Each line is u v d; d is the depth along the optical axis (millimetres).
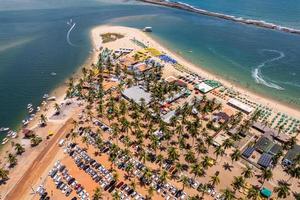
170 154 127688
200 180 125750
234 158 129625
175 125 152125
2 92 198000
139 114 160625
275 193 120562
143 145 143750
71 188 123875
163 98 174250
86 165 133875
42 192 122500
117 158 136000
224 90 196625
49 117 168625
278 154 127625
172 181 125250
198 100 178500
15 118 171500
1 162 139500
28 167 135750
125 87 194375
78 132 154625
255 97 192500
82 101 181625
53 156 140875
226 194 108250
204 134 144500
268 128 157750
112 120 162750
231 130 153500
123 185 123312
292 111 178500
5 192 124125
